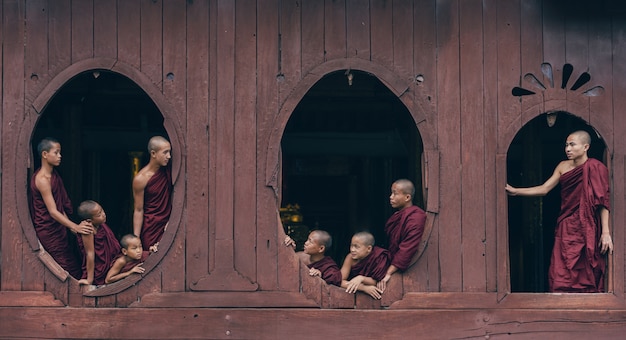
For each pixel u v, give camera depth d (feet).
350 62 40.50
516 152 53.16
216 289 39.91
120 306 39.99
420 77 40.63
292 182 54.08
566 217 40.83
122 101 51.03
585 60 40.91
